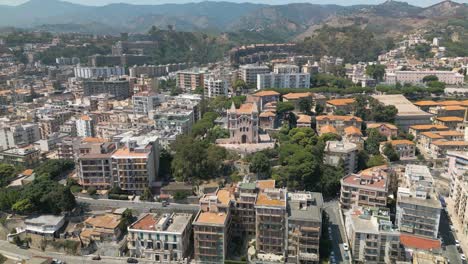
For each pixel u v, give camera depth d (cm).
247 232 18575
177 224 18300
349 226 17888
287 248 17150
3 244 19650
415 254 15850
